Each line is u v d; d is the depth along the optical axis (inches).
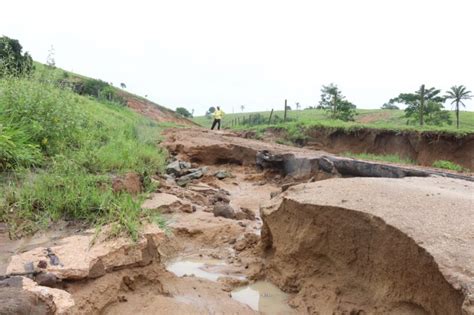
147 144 450.9
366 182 244.4
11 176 239.8
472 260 148.1
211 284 211.3
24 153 255.9
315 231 213.5
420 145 709.3
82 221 203.8
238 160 552.1
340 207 201.6
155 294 186.7
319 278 209.6
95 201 212.4
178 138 622.5
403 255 168.2
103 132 396.2
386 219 181.2
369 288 185.0
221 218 311.0
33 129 284.5
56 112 307.6
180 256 257.3
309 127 840.3
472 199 212.2
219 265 245.8
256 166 530.9
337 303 191.8
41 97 311.9
